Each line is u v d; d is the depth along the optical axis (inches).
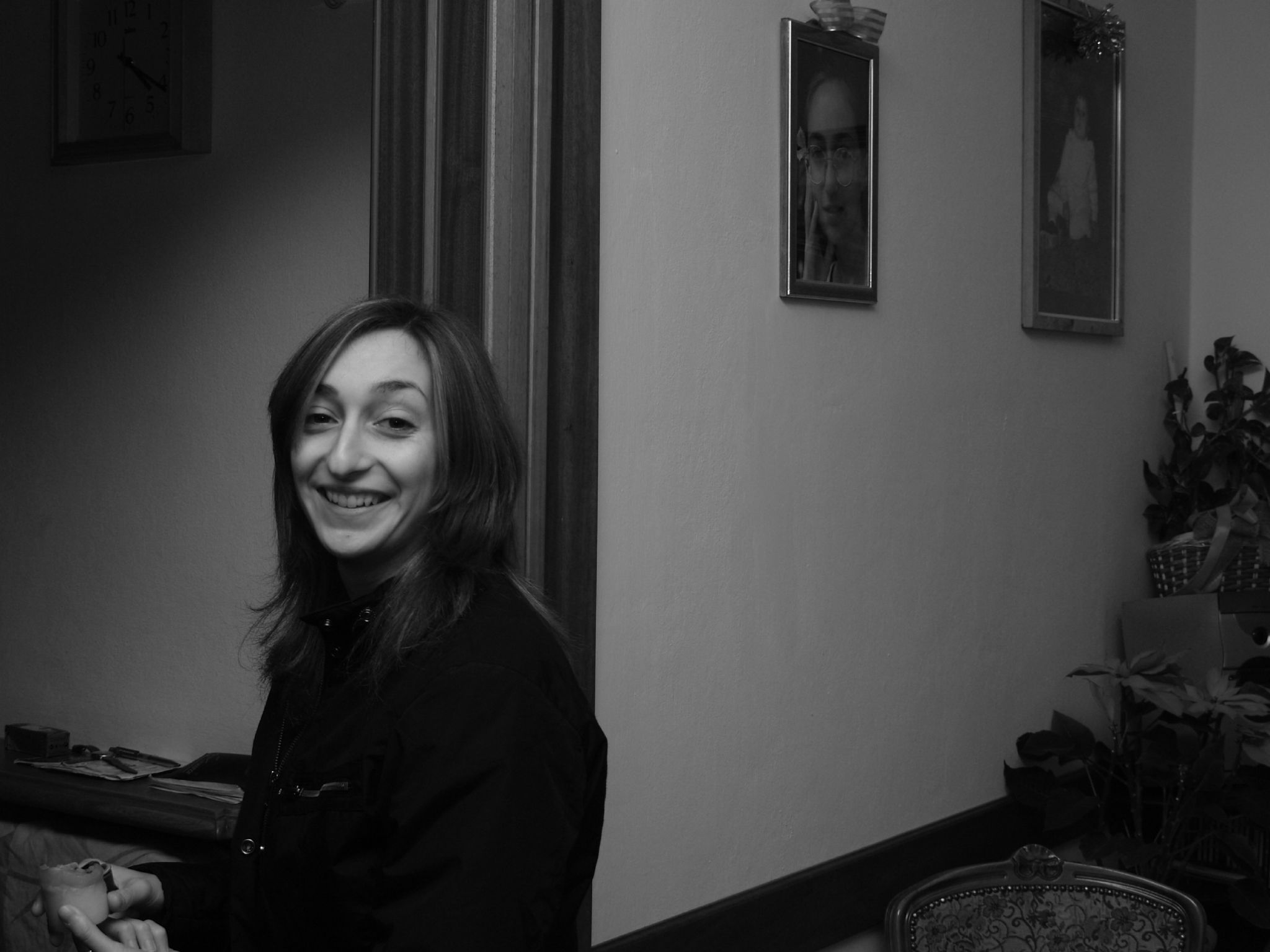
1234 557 154.9
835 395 123.1
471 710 50.2
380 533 55.3
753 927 113.2
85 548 129.9
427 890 48.1
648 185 103.7
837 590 124.0
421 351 55.8
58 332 131.4
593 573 97.0
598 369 98.2
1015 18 147.3
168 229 124.1
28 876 108.5
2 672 135.4
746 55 112.7
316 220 114.9
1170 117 177.0
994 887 111.3
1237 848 139.8
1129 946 107.8
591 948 98.4
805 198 117.7
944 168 136.5
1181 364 180.7
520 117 92.3
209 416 121.6
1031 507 151.6
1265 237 177.3
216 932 64.2
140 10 123.3
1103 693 163.9
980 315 142.6
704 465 109.2
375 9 92.9
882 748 130.2
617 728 101.9
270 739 61.4
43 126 131.6
